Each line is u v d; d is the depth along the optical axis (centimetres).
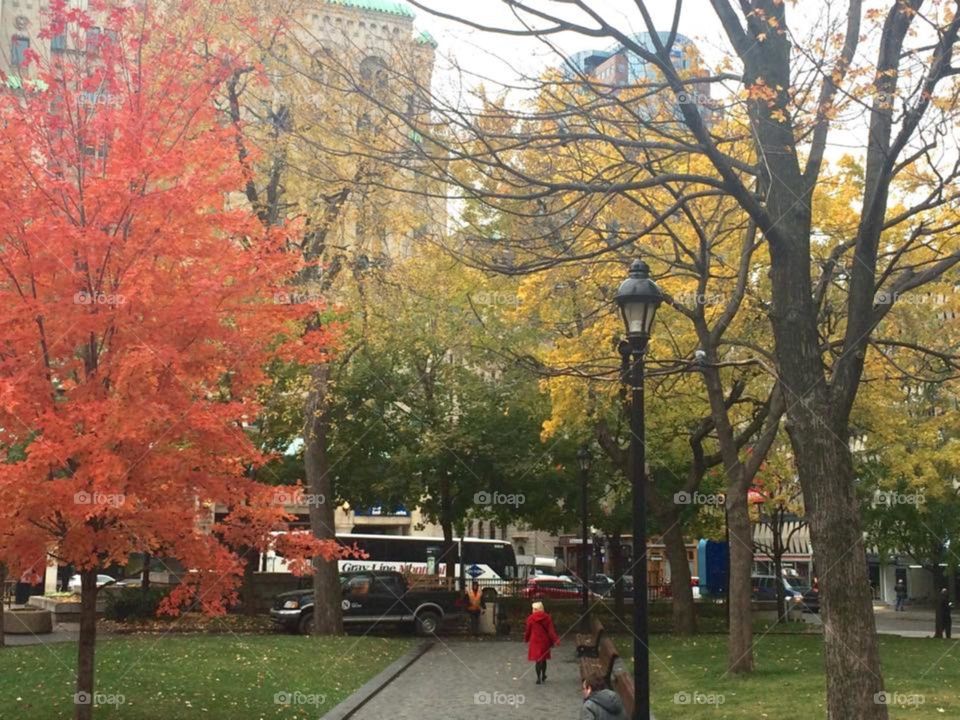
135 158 1184
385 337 2606
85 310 1170
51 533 1201
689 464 3506
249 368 1279
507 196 1086
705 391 2736
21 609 3195
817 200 2080
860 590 1013
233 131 1277
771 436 1978
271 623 3123
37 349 1185
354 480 3422
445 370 3312
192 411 1177
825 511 1028
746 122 1641
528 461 3281
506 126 1142
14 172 1179
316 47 1441
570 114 1088
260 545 1309
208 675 1759
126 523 1191
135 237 1190
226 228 1256
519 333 2894
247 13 1623
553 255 1367
